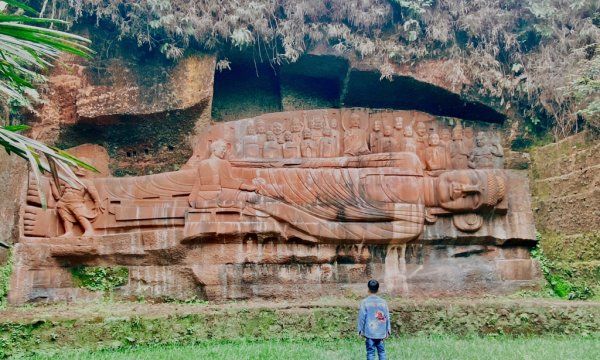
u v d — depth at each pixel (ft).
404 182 35.68
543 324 30.45
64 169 12.76
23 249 32.14
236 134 36.88
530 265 36.40
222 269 33.50
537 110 39.99
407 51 38.11
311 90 41.37
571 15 38.75
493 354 24.35
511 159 39.17
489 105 39.22
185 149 37.22
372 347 20.80
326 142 37.27
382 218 34.94
